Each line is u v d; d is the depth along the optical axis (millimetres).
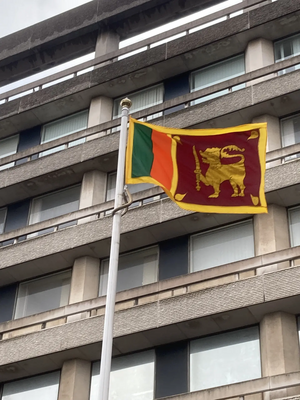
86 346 23156
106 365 14758
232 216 24234
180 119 26969
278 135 25641
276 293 21016
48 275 27016
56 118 31859
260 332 21672
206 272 22750
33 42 35000
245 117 26328
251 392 19797
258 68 27562
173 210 24609
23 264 26688
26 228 27625
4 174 29719
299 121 25859
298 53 27797
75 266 25969
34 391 24281
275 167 23734
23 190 29594
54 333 23875
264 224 23375
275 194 23469
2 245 28453
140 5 32844
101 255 26016
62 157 28766
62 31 34375
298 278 20984
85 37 34281
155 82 30266
